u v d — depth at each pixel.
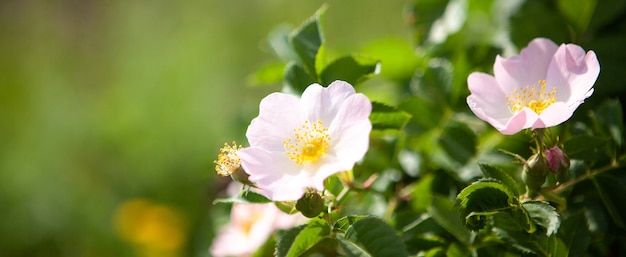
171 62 2.14
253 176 0.68
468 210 0.69
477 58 0.83
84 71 2.32
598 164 0.74
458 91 0.80
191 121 1.83
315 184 0.67
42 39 2.49
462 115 0.80
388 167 0.80
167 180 1.62
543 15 0.84
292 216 0.79
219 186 0.95
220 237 0.85
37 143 1.95
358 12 1.90
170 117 1.88
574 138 0.72
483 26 0.90
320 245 0.74
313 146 0.68
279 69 0.82
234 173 0.70
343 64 0.74
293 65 0.76
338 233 0.68
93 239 1.62
